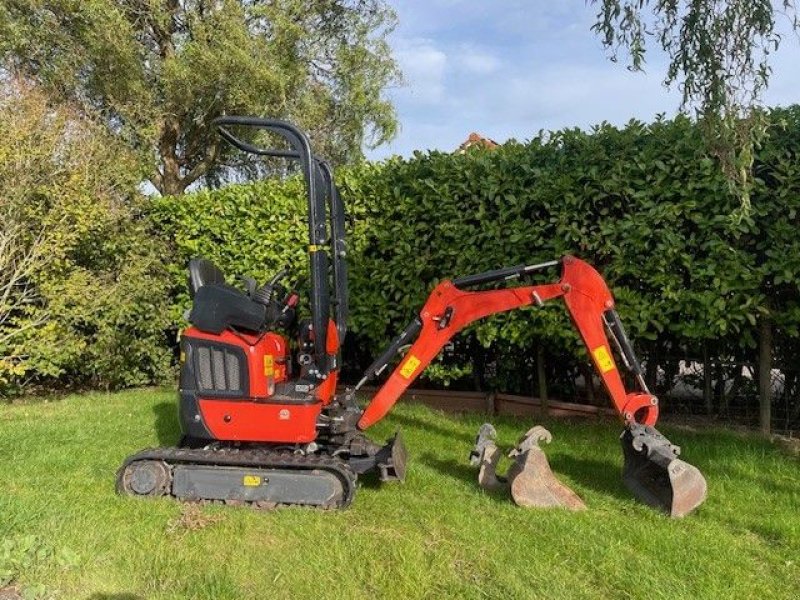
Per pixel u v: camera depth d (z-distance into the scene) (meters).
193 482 4.89
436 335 5.16
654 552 4.14
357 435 5.25
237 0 13.48
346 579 3.75
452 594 3.62
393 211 8.29
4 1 11.84
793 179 6.36
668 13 4.52
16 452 6.23
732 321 6.78
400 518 4.63
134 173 9.84
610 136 7.12
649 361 7.77
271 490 4.82
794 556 4.16
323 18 16.20
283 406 4.89
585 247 7.25
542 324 7.41
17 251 8.64
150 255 9.61
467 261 7.80
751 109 4.34
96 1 11.92
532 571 3.84
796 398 7.45
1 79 9.63
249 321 4.90
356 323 8.54
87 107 11.72
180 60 13.06
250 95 13.34
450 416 8.05
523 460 4.94
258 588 3.67
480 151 8.03
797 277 6.49
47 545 3.98
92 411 8.12
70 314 8.66
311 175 4.90
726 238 6.74
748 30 4.23
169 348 10.30
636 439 4.85
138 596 3.57
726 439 6.82
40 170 8.60
